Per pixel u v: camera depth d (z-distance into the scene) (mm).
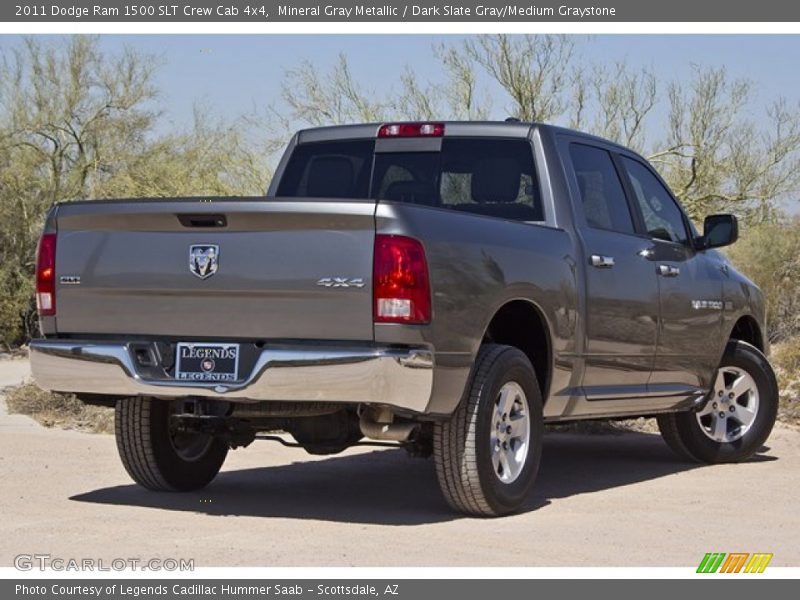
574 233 8945
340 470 10281
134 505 8422
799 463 11109
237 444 8703
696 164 31328
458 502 7922
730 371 11141
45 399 13266
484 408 7773
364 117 30203
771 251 26297
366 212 7223
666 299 9906
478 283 7680
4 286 26391
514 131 9289
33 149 31594
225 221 7500
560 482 9836
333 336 7301
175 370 7660
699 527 7785
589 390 9062
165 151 33188
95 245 7922
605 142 9891
